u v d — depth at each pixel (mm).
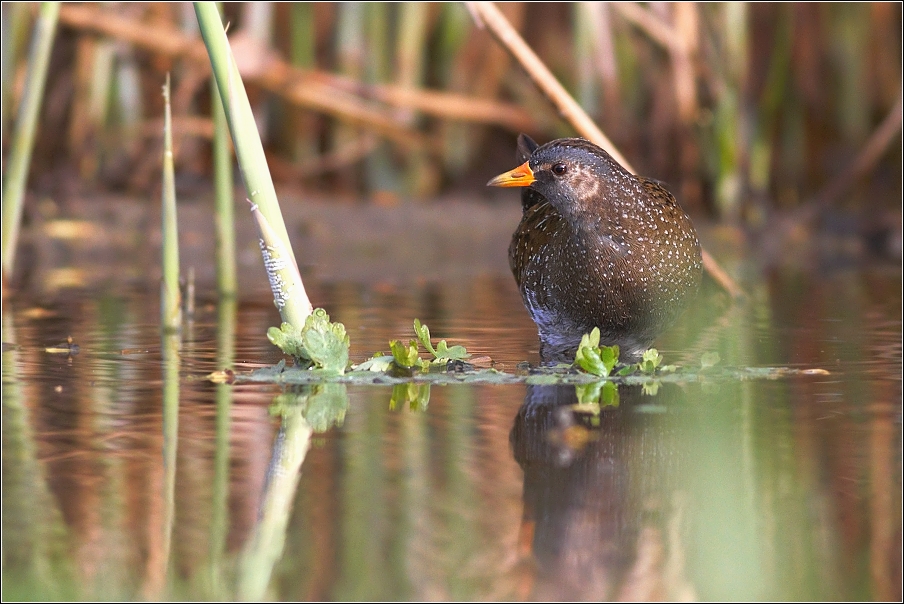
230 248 13258
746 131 19859
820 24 20453
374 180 20906
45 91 18859
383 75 19984
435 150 20812
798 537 5227
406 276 15430
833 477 6059
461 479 5977
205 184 19844
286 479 5957
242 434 6824
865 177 20516
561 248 9859
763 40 20250
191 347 9875
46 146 19031
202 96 20062
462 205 20484
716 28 19172
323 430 6941
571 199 9469
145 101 19734
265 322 11398
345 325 11117
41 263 16078
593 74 19266
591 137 10906
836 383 8406
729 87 19203
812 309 12562
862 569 4875
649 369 8727
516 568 4855
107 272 15289
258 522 5340
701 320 11781
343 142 20469
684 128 19375
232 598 4551
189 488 5805
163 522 5340
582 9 19047
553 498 5707
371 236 19109
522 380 8438
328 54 20188
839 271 16141
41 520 5355
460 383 8383
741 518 5438
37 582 4695
